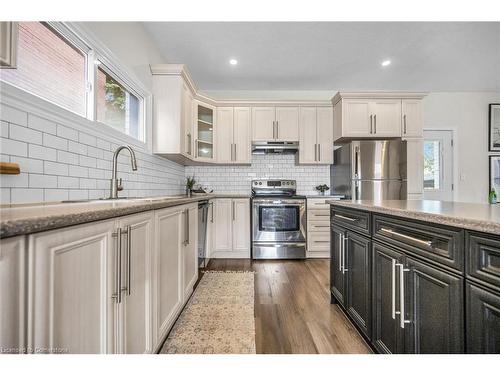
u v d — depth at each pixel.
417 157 3.79
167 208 1.58
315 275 2.92
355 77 3.86
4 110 1.08
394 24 2.62
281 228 3.62
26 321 0.60
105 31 1.92
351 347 1.54
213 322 1.85
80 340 0.78
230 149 3.96
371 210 1.39
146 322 1.27
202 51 3.10
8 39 0.78
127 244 1.04
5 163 1.04
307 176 4.34
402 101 3.81
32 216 0.63
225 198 3.72
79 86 1.70
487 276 0.75
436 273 0.95
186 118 3.08
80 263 0.78
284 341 1.61
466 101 4.54
